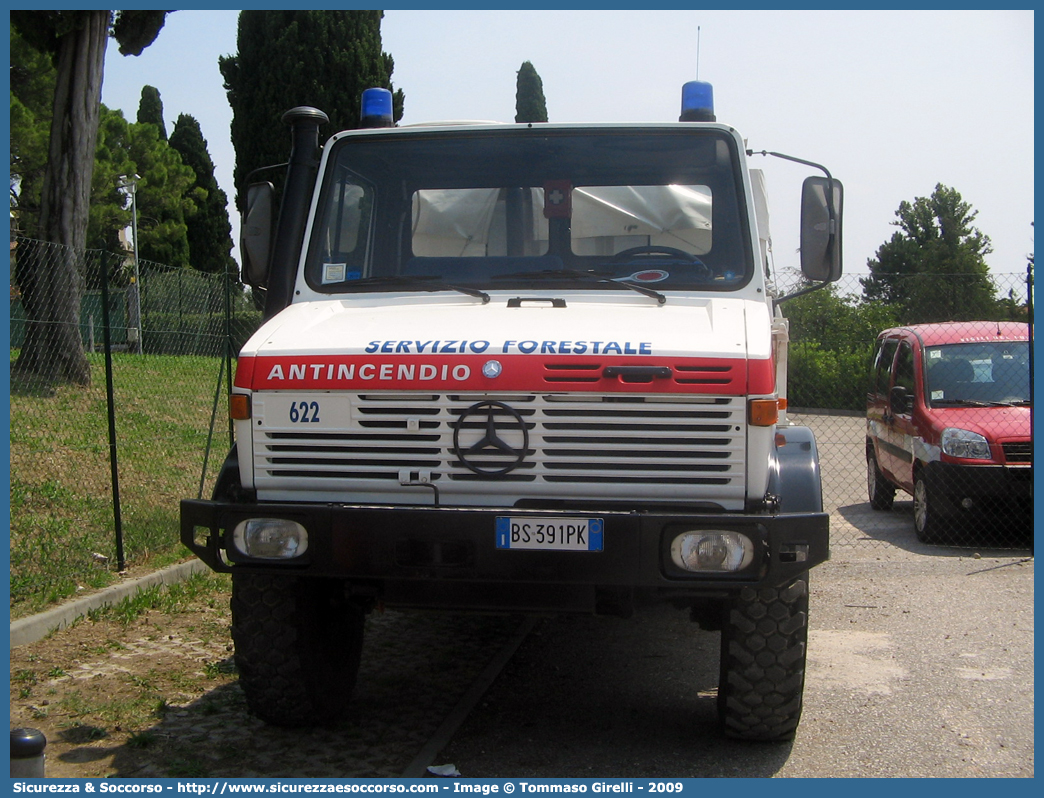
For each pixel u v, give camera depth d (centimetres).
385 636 636
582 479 399
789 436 471
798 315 1416
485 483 401
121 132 3762
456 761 432
